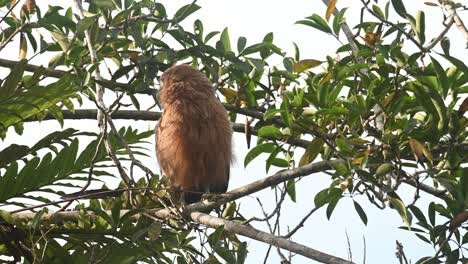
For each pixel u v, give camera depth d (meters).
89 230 10.08
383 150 9.26
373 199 9.19
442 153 9.66
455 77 9.79
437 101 9.13
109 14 10.91
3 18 10.65
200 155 12.88
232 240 10.02
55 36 11.51
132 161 9.57
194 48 11.65
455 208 9.09
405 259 8.81
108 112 9.64
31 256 9.86
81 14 11.02
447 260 8.98
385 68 9.82
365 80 10.18
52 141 9.95
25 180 9.97
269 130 10.29
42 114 10.65
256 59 11.52
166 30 11.66
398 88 9.90
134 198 10.16
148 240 9.94
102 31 10.80
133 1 11.56
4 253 10.20
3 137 10.30
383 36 10.85
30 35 11.50
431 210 9.19
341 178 9.47
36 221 8.95
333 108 9.73
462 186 9.07
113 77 10.92
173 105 12.84
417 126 9.97
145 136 10.79
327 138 10.00
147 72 10.93
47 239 9.80
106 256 9.84
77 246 10.20
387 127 9.59
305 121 9.89
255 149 10.53
